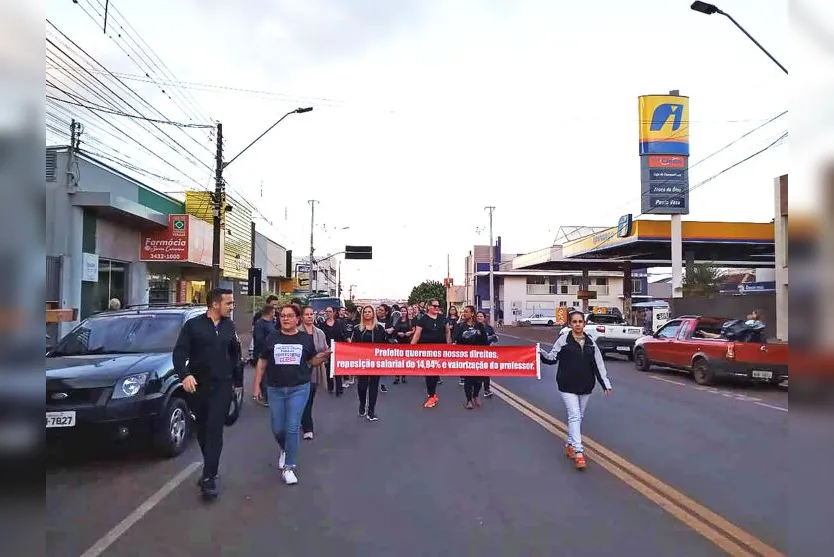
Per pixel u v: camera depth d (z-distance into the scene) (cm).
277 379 709
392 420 1084
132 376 763
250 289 2594
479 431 983
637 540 522
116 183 2305
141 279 2472
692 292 3641
